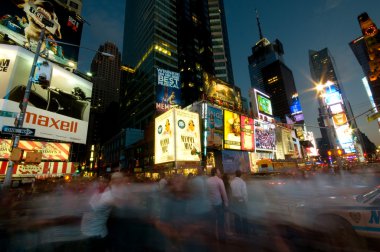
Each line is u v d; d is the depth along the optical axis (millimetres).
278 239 5367
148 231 5875
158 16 87438
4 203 10039
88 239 3459
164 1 92625
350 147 76062
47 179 19938
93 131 163250
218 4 117000
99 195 3713
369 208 4711
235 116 42188
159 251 4531
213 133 37094
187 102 77250
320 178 26672
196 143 34094
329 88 79375
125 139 64812
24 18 24844
